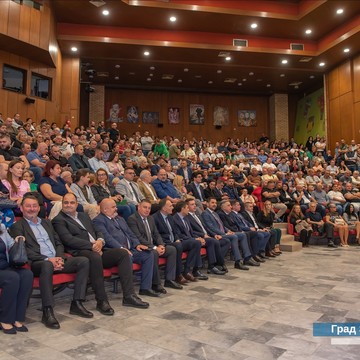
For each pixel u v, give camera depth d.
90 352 2.32
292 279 4.53
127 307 3.35
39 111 11.47
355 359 2.22
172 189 6.34
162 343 2.47
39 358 2.24
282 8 11.45
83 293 3.15
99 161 6.64
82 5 10.54
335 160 12.18
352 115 13.23
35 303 3.47
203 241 4.79
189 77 15.70
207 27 11.92
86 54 12.83
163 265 4.28
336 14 11.16
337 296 3.70
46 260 3.07
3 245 2.86
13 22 9.76
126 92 17.30
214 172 9.84
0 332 2.66
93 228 3.80
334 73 14.34
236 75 15.38
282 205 8.13
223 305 3.39
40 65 11.50
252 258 5.80
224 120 18.23
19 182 4.26
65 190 4.67
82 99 16.62
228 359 2.22
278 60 13.49
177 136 17.66
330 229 7.67
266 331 2.70
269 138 18.53
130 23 11.62
